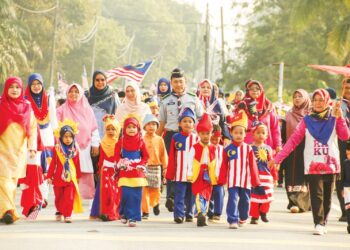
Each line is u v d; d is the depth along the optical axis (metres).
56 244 18.33
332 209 27.92
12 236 19.39
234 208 21.91
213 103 27.81
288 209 27.22
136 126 21.80
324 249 18.73
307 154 21.09
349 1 56.25
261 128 23.38
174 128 26.17
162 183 25.09
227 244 18.95
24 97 24.09
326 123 20.91
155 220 23.33
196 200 22.20
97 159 24.81
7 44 94.31
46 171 24.62
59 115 24.55
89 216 23.38
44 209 25.25
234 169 21.95
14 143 21.94
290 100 75.06
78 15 142.25
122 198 21.81
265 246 18.84
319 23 83.12
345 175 21.31
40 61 130.00
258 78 91.06
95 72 26.17
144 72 37.19
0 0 90.81
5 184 21.67
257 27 96.88
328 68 19.42
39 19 127.56
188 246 18.52
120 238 19.47
